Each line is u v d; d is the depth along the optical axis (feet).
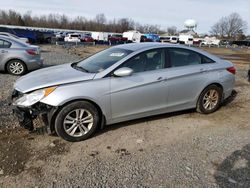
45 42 154.81
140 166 11.62
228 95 19.51
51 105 12.92
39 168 11.28
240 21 335.26
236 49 188.55
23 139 13.71
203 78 17.48
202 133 15.34
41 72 15.71
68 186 10.16
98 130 15.16
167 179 10.73
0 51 30.19
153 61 15.89
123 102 14.69
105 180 10.58
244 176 11.04
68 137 13.52
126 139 14.20
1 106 18.11
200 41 228.22
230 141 14.37
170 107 16.62
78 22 362.12
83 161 11.93
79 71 15.01
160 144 13.78
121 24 371.76
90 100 13.70
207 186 10.34
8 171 10.98
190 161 12.13
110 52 16.78
